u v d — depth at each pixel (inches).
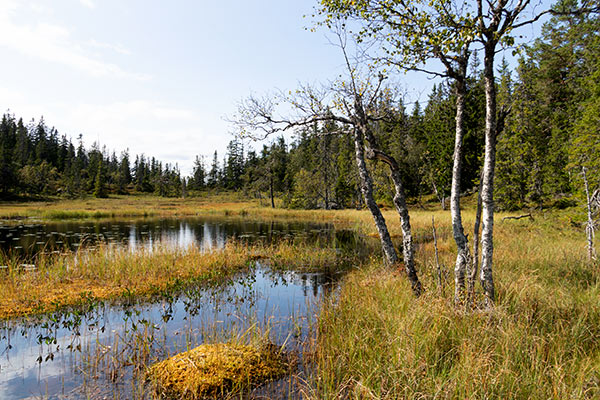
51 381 173.5
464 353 150.6
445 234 738.2
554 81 1098.7
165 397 158.2
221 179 4136.3
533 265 328.5
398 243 698.2
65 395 159.9
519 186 1071.0
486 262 208.4
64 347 217.9
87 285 355.3
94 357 200.2
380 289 273.3
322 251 575.2
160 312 285.1
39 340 227.5
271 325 250.2
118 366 187.6
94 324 257.9
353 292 289.9
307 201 2037.4
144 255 462.6
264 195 2918.3
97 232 914.1
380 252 578.9
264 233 916.0
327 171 2020.2
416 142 1508.4
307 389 159.0
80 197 3117.6
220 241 745.0
